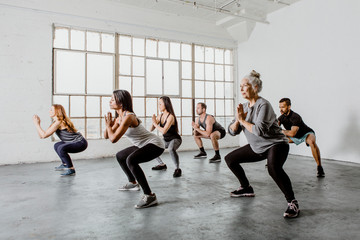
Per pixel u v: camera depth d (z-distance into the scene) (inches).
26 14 199.0
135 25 242.8
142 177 93.4
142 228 74.6
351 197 104.0
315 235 69.2
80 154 217.2
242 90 87.5
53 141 207.5
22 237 69.1
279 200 100.5
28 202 100.3
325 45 214.7
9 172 161.8
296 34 238.1
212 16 271.9
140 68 248.5
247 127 83.2
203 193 111.3
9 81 193.5
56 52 211.9
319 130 219.8
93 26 224.2
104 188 121.4
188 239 67.3
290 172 156.9
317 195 107.0
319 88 219.5
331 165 182.1
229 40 299.9
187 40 272.8
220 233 70.9
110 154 229.0
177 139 148.0
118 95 96.3
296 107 239.0
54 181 136.3
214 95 294.0
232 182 131.2
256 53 279.6
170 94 265.7
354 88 195.2
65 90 215.2
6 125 192.2
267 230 72.6
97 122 228.1
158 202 99.0
